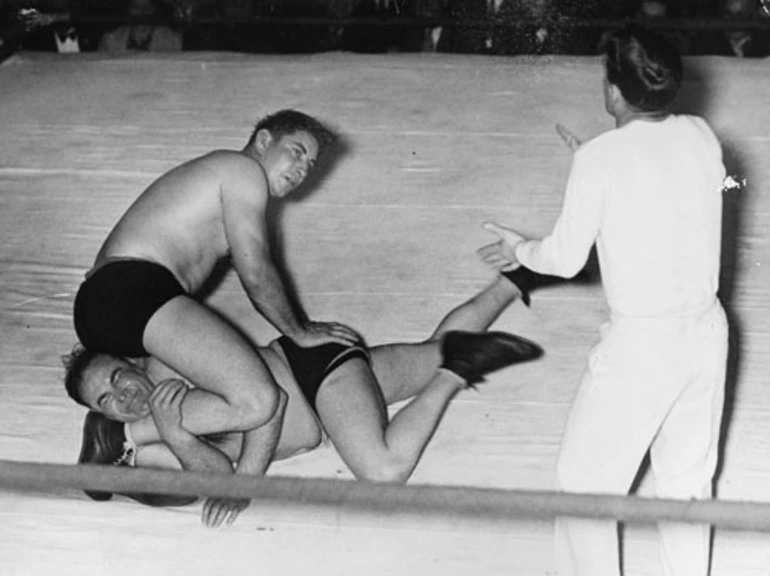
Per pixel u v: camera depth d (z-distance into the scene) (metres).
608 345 4.13
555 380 5.15
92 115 6.65
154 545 4.57
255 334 5.11
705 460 4.24
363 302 5.48
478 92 6.79
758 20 7.32
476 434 4.93
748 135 6.37
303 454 4.87
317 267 5.68
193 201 5.10
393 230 5.87
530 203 6.01
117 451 4.81
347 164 6.24
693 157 4.07
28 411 5.04
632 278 4.06
